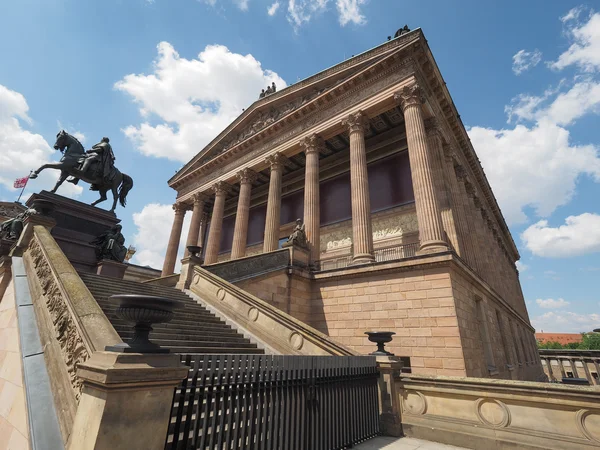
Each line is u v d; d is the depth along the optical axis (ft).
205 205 132.98
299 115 83.82
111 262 45.47
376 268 51.34
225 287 38.34
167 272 108.47
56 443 11.31
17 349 19.86
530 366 96.22
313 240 66.44
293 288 55.26
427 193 53.98
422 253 50.75
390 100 67.56
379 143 87.97
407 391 24.25
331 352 26.21
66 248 44.62
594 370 104.99
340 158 96.99
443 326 43.04
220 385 13.55
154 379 10.34
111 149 53.98
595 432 17.35
